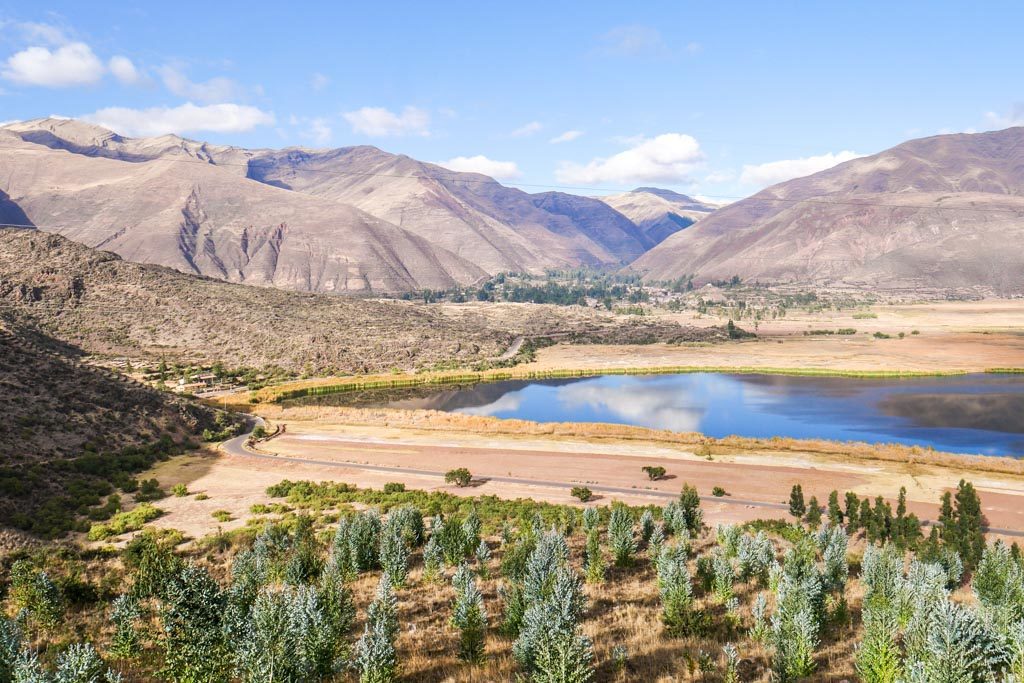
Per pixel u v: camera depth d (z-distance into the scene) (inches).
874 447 3649.1
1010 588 1159.0
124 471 3152.1
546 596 1073.5
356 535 1566.2
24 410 3378.4
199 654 790.5
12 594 1282.0
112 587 1381.6
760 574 1392.7
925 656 767.7
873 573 1239.5
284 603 832.3
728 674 842.2
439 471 3243.1
